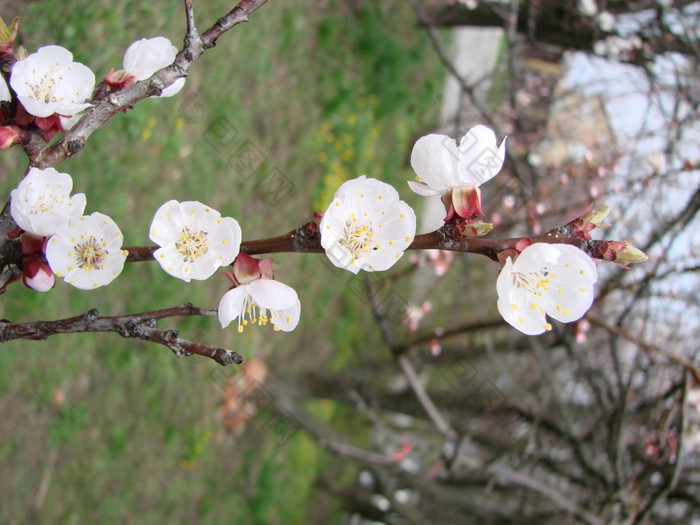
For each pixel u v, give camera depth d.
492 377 0.69
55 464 0.58
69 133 0.18
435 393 0.73
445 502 0.68
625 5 0.58
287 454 0.90
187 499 0.73
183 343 0.17
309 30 0.85
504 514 0.63
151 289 0.65
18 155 0.51
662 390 0.51
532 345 0.58
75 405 0.60
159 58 0.20
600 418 0.55
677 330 0.50
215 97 0.70
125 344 0.65
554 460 0.60
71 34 0.53
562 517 0.58
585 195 0.60
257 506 0.83
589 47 0.60
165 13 0.62
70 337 0.59
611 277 0.52
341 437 0.76
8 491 0.54
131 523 0.65
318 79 0.86
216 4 0.68
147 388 0.67
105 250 0.18
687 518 0.53
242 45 0.73
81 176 0.57
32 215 0.17
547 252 0.17
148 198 0.64
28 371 0.56
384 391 0.80
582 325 0.48
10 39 0.19
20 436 0.55
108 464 0.63
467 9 0.75
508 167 0.64
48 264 0.18
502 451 0.60
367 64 0.92
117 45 0.57
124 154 0.61
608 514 0.50
